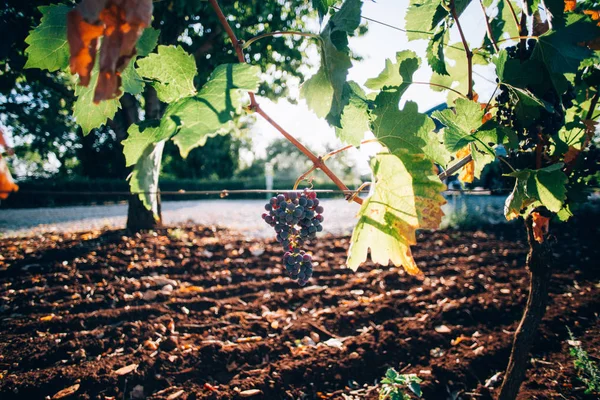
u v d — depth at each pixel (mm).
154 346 4113
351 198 1819
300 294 5609
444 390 3641
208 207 20641
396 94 1627
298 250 1913
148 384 3611
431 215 1617
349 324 4805
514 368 2689
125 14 990
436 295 5418
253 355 4086
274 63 9164
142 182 1286
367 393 3584
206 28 7883
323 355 4035
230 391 3531
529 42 1947
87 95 1558
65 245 7820
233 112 1157
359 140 1726
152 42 1419
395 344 4223
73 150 30703
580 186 2158
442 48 2074
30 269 6414
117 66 1016
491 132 1890
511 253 7492
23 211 18344
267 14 7473
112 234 8914
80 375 3570
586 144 2158
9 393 3363
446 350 4195
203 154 35438
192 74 1442
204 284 6266
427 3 2049
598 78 2129
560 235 8812
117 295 5488
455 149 1763
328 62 1558
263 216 1909
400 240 1631
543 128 1958
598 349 3955
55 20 1473
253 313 5121
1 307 5008
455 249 8102
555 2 1733
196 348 4102
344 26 1514
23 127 12469
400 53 2012
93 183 23891
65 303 5160
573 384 3494
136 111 8820
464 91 2445
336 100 1623
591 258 6945
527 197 1878
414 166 1625
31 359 3854
